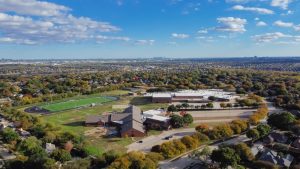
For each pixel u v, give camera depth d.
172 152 118.56
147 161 102.00
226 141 139.38
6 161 112.00
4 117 192.25
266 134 140.62
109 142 144.12
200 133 139.50
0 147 133.25
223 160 105.69
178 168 109.06
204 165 111.69
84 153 123.31
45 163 103.56
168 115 194.00
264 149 123.69
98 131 164.25
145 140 146.88
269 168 107.44
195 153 116.62
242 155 113.50
